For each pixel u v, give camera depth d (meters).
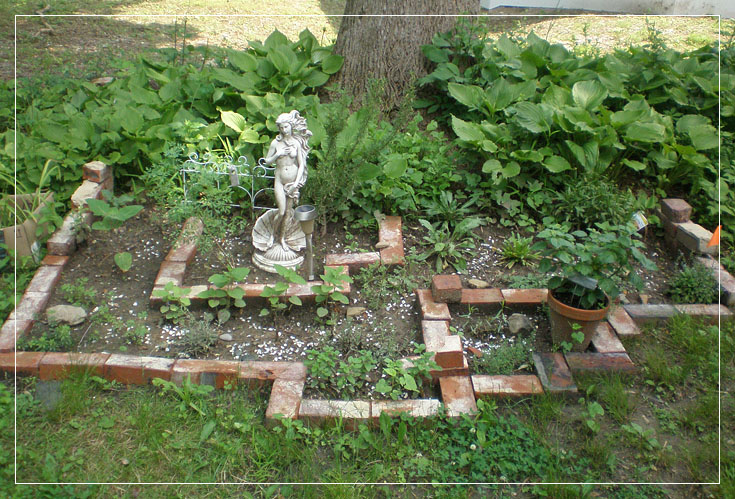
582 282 3.64
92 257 4.68
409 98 4.77
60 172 5.07
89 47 9.62
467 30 6.38
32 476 3.09
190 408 3.52
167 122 5.59
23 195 4.74
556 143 5.52
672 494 3.16
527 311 4.29
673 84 6.31
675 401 3.71
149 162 5.48
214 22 11.66
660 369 3.82
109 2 12.47
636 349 4.04
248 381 3.63
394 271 4.57
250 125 5.58
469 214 5.23
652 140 5.34
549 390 3.62
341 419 3.39
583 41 10.36
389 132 5.33
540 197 5.16
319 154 4.91
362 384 3.71
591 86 5.73
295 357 3.91
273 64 6.27
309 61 6.61
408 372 3.64
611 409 3.58
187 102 6.02
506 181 5.27
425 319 4.05
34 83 7.04
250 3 13.21
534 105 5.36
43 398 3.54
